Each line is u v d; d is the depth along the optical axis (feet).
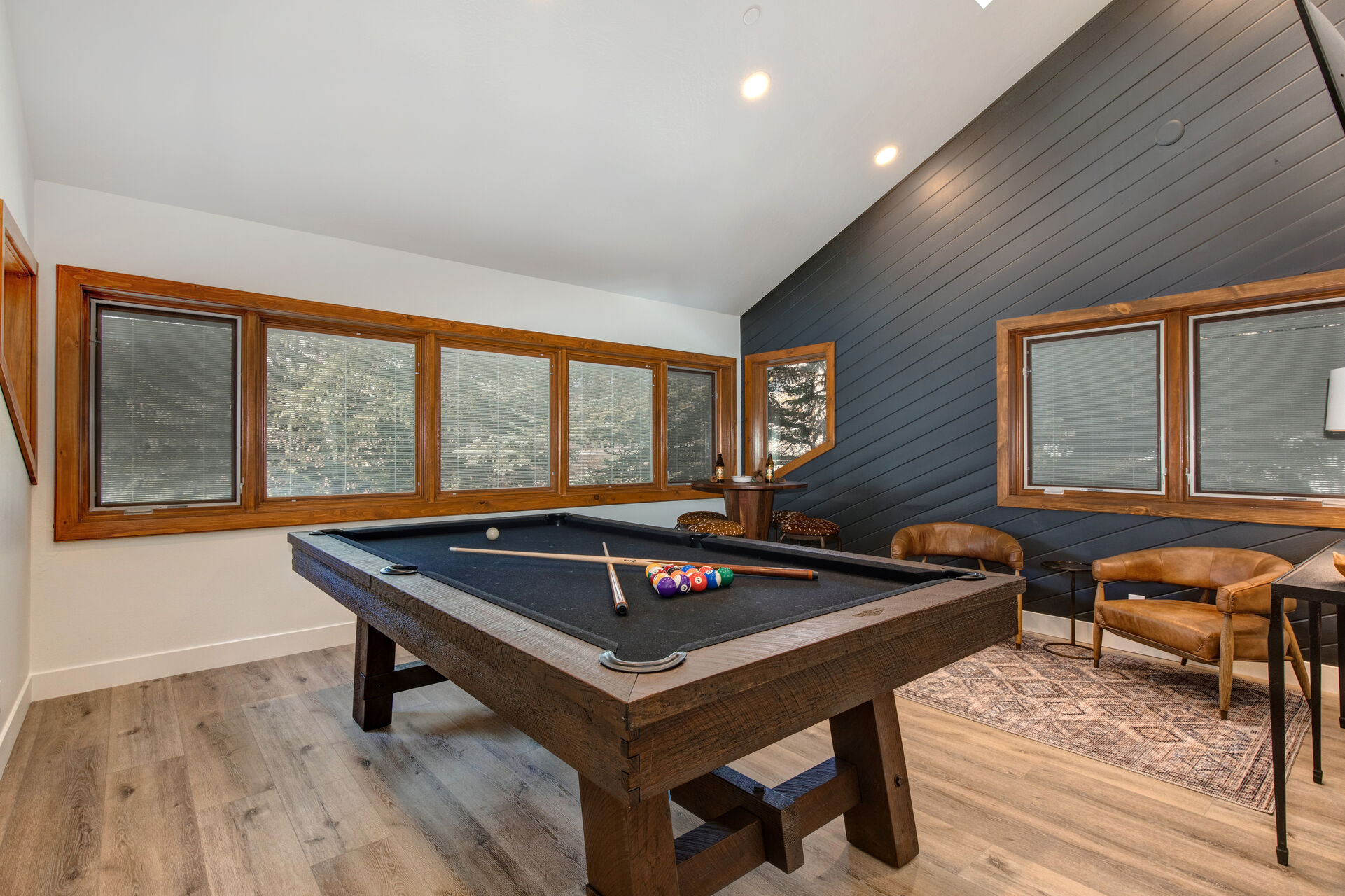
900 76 12.34
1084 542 12.64
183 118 9.45
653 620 5.04
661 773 3.34
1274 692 5.90
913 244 15.24
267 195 11.09
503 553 8.14
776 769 7.66
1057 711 9.31
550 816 6.64
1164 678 10.60
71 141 9.37
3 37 7.57
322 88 9.54
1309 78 10.19
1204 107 11.18
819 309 17.44
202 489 11.23
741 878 5.63
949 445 14.60
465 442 14.35
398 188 11.65
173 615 10.69
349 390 12.80
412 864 5.82
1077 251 12.64
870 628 4.48
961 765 7.71
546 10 9.36
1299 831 6.29
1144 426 12.13
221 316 11.43
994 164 13.79
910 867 5.79
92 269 10.04
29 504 9.35
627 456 17.40
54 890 5.44
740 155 13.12
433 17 9.02
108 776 7.38
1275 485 10.77
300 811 6.68
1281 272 10.44
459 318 14.07
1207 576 10.61
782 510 18.33
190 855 5.93
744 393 19.62
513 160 11.71
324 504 12.47
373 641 8.64
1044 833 6.31
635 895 4.03
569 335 15.97
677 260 16.12
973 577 6.16
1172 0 11.47
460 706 9.50
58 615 9.75
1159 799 6.92
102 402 10.36
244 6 8.28
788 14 10.55
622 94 11.00
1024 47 12.60
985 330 13.97
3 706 7.72
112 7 7.97
